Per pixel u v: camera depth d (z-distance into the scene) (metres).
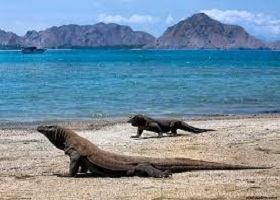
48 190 14.15
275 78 84.75
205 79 82.75
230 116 37.31
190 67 131.12
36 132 28.77
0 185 14.88
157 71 110.44
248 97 53.38
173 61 185.12
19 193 13.82
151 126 25.64
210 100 50.44
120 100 50.34
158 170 15.70
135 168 15.81
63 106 45.12
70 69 121.00
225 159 18.81
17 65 148.25
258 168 16.88
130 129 29.39
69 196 13.40
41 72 106.88
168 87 66.25
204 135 25.59
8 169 17.45
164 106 45.25
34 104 46.69
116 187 14.36
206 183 14.70
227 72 105.12
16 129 30.42
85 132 28.17
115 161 15.88
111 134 27.14
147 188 14.16
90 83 74.06
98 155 15.98
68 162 18.69
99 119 36.16
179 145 22.34
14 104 46.69
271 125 29.62
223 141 23.30
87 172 16.61
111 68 126.19
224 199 12.92
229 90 61.88
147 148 21.67
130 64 153.38
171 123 26.23
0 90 61.94
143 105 45.91
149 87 66.38
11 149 22.20
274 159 18.77
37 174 16.56
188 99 51.22
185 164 16.38
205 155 19.70
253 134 25.48
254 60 198.62
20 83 74.25
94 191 13.91
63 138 16.38
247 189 13.95
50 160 19.20
